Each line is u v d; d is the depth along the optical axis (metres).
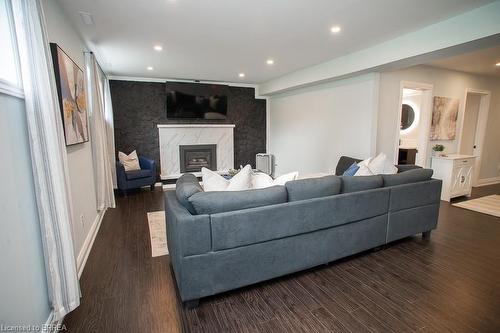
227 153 6.86
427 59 3.28
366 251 2.75
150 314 1.81
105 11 2.55
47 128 1.56
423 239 3.04
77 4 2.40
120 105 5.82
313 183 2.26
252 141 7.27
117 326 1.69
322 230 2.30
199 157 6.63
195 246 1.80
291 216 2.10
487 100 5.56
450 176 4.54
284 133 6.54
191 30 3.06
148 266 2.46
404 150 5.64
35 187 1.54
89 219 3.08
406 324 1.70
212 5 2.44
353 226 2.47
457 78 5.04
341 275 2.29
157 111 6.14
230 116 6.93
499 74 5.32
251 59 4.36
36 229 1.54
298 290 2.08
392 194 2.67
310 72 4.89
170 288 2.12
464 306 1.88
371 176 2.66
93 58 3.69
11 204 1.29
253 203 2.00
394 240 2.81
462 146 5.86
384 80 4.18
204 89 6.34
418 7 2.50
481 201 4.57
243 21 2.80
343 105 4.65
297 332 1.64
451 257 2.61
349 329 1.66
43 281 1.59
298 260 2.21
